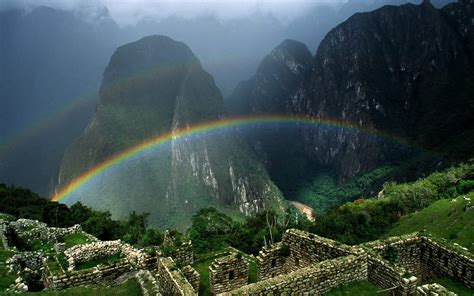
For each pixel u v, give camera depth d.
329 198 198.12
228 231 35.31
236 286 12.41
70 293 9.82
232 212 148.62
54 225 30.56
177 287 9.46
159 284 11.04
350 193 188.12
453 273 11.34
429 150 173.88
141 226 38.50
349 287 9.88
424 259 12.33
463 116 181.00
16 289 10.74
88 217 33.66
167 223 138.25
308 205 199.62
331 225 38.31
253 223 43.88
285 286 8.95
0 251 14.09
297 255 12.62
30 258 13.96
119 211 145.12
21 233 19.03
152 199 150.00
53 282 10.72
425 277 12.32
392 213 51.06
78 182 160.25
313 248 11.89
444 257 11.64
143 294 9.62
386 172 178.62
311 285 9.35
